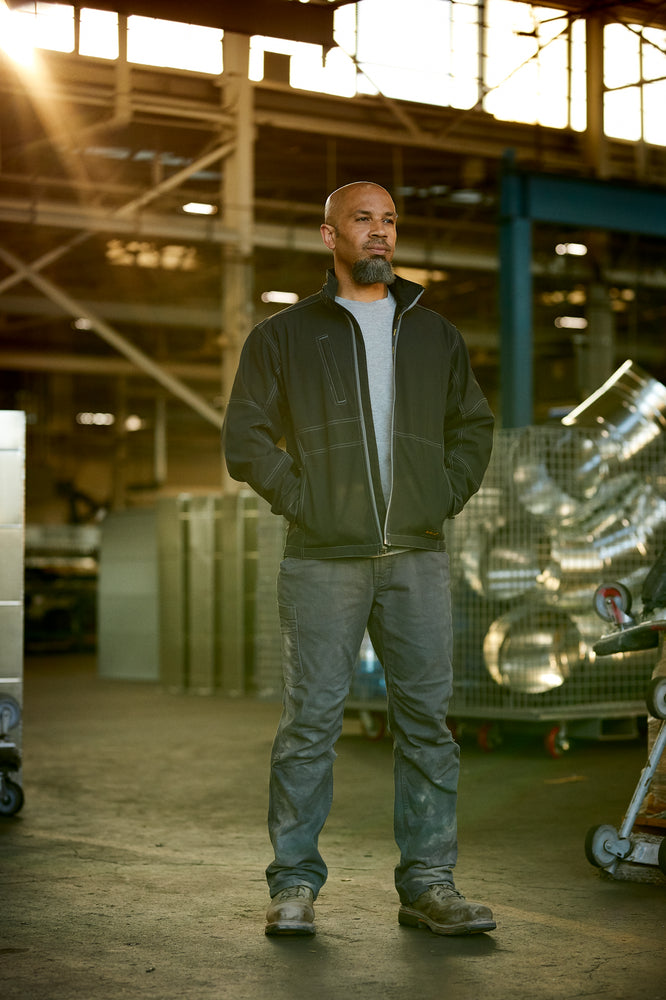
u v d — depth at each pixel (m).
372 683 8.35
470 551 7.64
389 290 3.50
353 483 3.33
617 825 5.14
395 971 2.94
